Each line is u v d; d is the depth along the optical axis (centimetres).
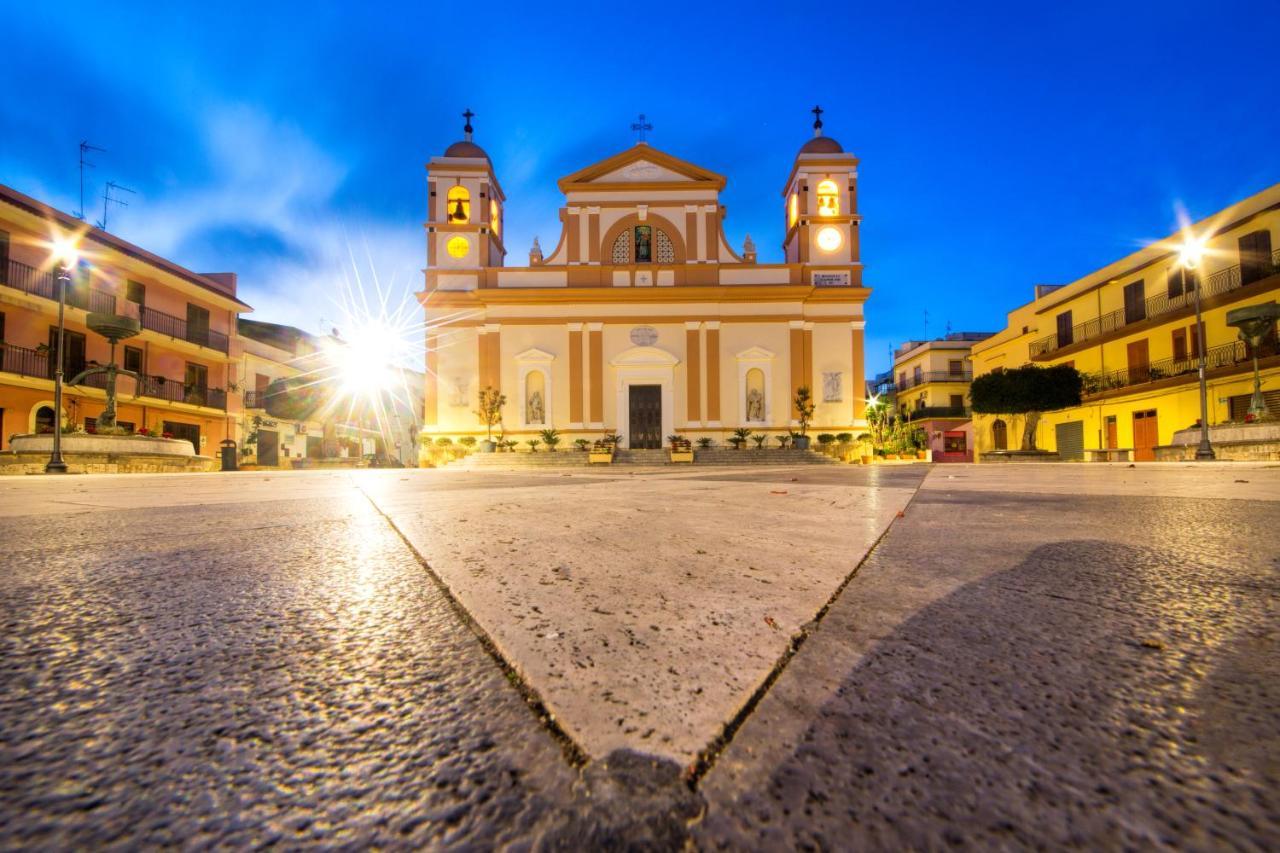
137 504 415
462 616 122
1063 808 56
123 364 2139
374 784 62
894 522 282
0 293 1720
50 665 94
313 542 228
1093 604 129
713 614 122
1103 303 2456
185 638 108
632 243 2491
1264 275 1784
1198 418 2011
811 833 53
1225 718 74
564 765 65
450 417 2375
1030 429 2297
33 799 58
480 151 2558
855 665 93
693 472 1116
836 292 2402
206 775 63
